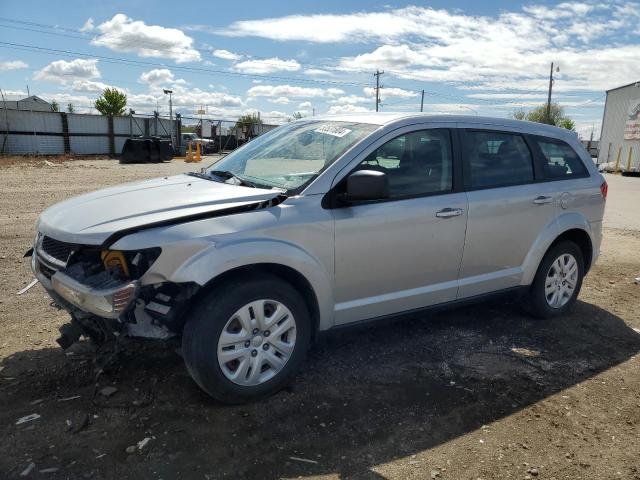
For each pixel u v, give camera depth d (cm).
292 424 327
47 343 420
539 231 484
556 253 504
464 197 429
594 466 301
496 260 460
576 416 351
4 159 2595
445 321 507
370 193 346
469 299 455
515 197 460
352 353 429
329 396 361
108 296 303
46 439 301
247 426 323
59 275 334
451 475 289
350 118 432
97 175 1827
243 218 338
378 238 385
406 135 409
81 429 312
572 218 505
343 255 372
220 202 345
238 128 4222
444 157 428
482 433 328
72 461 284
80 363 388
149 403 342
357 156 381
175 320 322
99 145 3581
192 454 294
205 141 4141
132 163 2795
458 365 416
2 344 416
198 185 393
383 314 407
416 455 304
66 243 331
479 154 450
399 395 367
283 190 366
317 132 424
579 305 568
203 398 350
